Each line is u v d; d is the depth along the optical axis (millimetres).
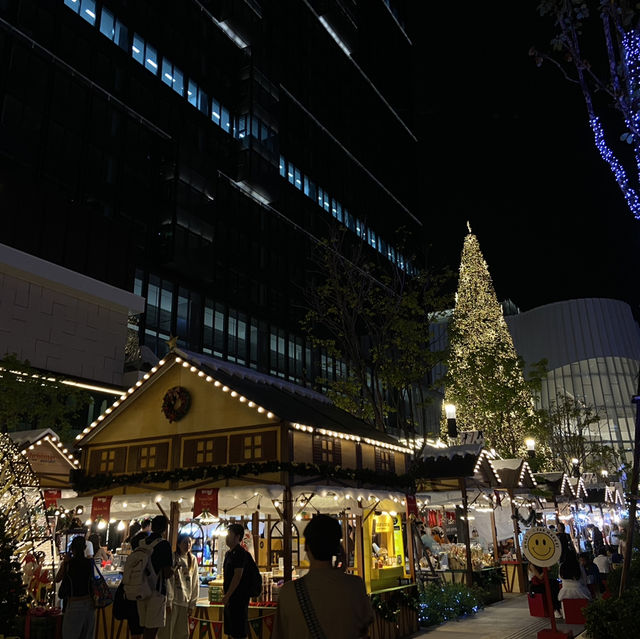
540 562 10344
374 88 84625
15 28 33375
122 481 11633
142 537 8516
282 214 54438
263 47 57906
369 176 75188
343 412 14719
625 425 88375
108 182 37031
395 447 14156
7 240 23000
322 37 72000
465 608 14867
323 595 3412
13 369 16250
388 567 13406
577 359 95312
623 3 8133
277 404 11570
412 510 13414
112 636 9867
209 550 14117
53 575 9547
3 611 6703
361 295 23328
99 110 37594
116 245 28250
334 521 3703
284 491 10125
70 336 24344
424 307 22375
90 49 37969
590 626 9359
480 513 23969
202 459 11203
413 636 12062
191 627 9523
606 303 100750
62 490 12578
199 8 48281
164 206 39875
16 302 22406
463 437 21328
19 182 23984
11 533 7766
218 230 45438
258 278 49062
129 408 12430
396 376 20812
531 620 13727
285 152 58125
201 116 45875
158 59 43219
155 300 38375
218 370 11969
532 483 22125
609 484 36344
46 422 16609
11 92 32375
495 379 28359
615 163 8727
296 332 52125
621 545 19328
